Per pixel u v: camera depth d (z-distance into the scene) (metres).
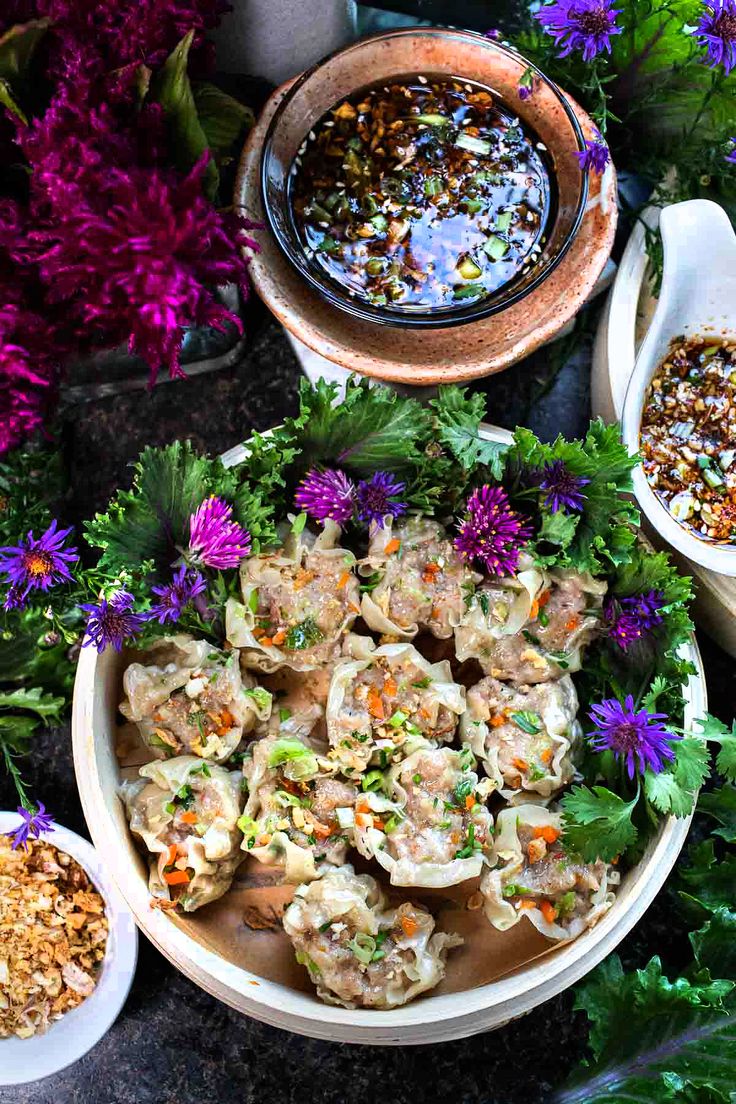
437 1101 0.68
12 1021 0.66
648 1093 0.62
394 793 0.62
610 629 0.63
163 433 0.72
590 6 0.60
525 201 0.64
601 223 0.63
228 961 0.63
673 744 0.60
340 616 0.63
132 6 0.55
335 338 0.63
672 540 0.62
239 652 0.63
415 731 0.62
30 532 0.62
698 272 0.63
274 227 0.62
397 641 0.64
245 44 0.67
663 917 0.69
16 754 0.70
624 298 0.67
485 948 0.63
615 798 0.59
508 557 0.61
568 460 0.61
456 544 0.62
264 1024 0.69
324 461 0.64
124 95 0.56
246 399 0.72
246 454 0.64
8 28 0.56
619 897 0.62
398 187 0.64
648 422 0.65
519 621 0.62
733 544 0.64
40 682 0.69
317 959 0.60
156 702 0.62
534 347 0.63
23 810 0.64
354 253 0.64
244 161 0.63
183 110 0.57
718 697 0.70
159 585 0.62
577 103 0.65
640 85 0.66
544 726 0.62
